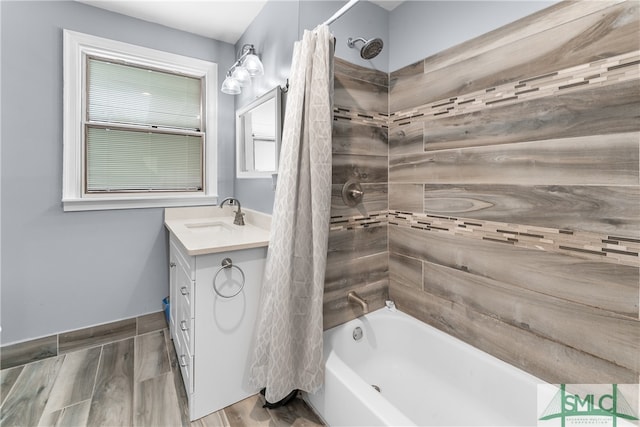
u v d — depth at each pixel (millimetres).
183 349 1617
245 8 2010
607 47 995
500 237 1323
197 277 1384
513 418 1250
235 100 2512
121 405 1477
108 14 2016
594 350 1058
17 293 1806
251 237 1645
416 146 1692
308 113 1374
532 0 1183
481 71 1364
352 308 1757
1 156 1730
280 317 1336
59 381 1646
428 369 1607
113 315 2107
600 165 1021
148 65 2191
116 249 2105
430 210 1635
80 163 1962
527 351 1248
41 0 1801
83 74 1971
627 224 970
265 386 1400
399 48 1775
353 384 1226
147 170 2232
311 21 1597
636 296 961
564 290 1129
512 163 1266
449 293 1561
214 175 2449
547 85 1146
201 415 1428
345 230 1708
